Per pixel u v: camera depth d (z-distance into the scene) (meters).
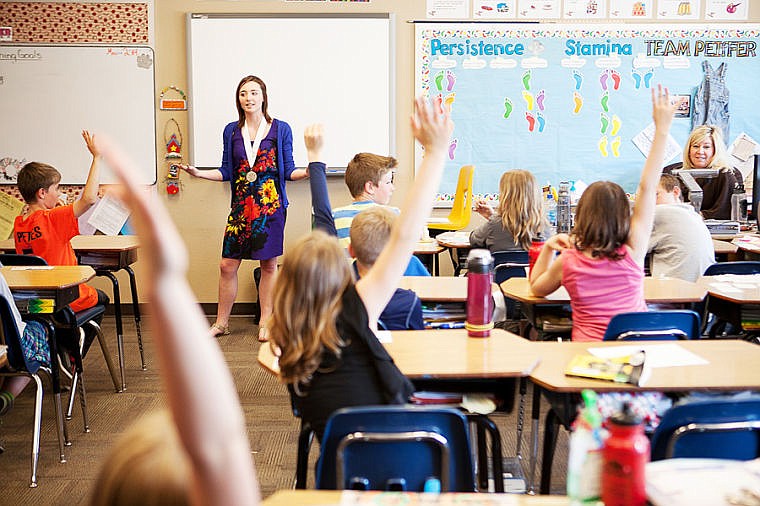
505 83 6.40
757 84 6.46
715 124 6.47
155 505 0.73
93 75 6.21
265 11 6.21
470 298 2.52
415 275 3.91
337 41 6.26
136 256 4.93
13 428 3.82
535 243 3.53
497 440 2.31
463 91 6.39
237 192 5.52
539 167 6.50
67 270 3.77
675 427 1.81
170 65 6.24
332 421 1.72
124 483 0.74
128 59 6.21
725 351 2.39
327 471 1.76
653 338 2.71
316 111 6.32
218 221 6.38
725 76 6.44
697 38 6.40
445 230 6.13
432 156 1.98
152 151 6.30
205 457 0.69
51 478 3.22
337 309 1.93
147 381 4.59
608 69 6.41
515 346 2.42
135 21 6.19
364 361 1.97
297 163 6.37
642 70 6.43
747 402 1.80
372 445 1.76
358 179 3.87
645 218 2.95
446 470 1.77
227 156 5.57
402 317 2.71
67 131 6.24
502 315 3.44
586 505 1.36
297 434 3.73
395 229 1.99
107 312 6.45
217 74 6.23
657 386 2.06
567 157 6.50
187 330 0.68
